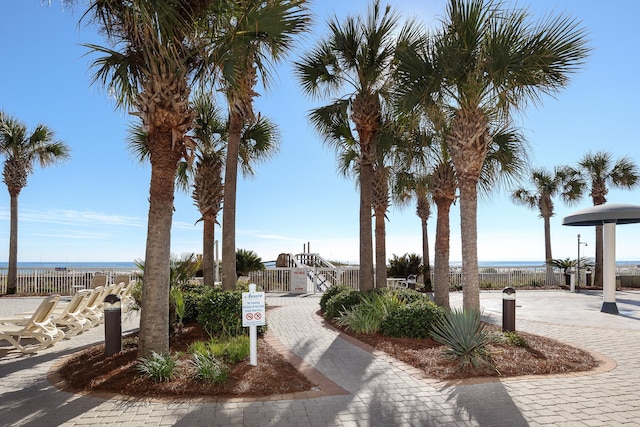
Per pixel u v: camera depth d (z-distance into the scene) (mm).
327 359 6168
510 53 6301
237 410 4137
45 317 7027
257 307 5641
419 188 12508
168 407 4195
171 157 5723
